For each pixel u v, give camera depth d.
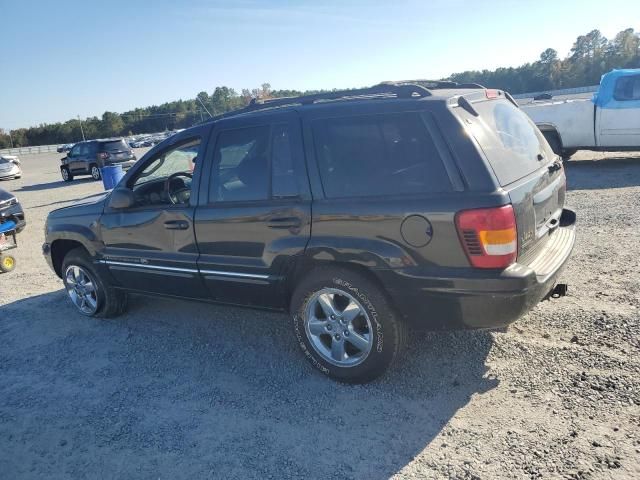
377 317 3.32
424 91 3.34
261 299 3.89
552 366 3.49
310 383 3.64
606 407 3.02
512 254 2.99
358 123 3.36
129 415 3.45
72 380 3.99
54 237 5.20
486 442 2.85
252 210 3.68
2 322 5.32
